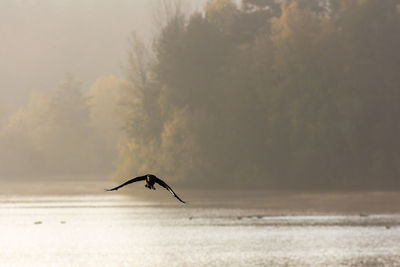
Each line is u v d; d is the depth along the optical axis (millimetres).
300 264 38562
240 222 59469
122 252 43656
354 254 41531
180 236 50688
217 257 41094
